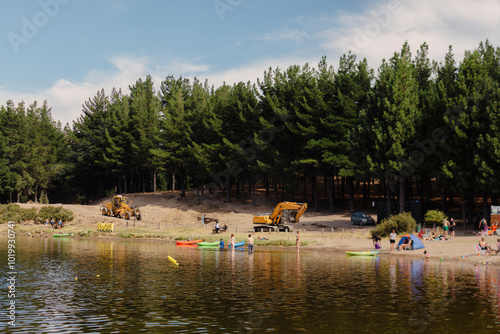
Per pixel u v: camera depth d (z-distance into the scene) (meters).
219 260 32.75
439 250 35.31
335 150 65.25
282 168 70.19
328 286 21.19
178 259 33.38
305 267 28.36
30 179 97.75
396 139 50.94
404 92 52.16
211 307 16.70
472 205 55.91
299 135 68.31
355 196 83.75
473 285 21.17
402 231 44.62
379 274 25.03
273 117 73.06
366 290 20.06
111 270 27.09
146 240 55.09
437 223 47.88
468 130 48.66
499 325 14.02
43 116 127.69
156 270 27.14
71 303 17.42
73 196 118.00
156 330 13.57
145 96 114.25
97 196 120.38
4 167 95.88
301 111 70.12
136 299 18.20
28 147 100.44
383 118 52.84
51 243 50.56
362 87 67.88
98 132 104.31
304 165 67.25
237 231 59.41
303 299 18.14
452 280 22.72
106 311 16.08
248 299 18.19
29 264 30.11
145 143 90.69
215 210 75.38
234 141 79.25
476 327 13.78
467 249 34.50
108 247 44.97
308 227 57.59
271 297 18.58
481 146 45.62
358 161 56.12
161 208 79.56
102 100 112.12
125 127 98.62
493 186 45.53
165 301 17.81
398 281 22.52
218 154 77.88
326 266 28.89
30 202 100.62
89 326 14.03
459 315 15.27
